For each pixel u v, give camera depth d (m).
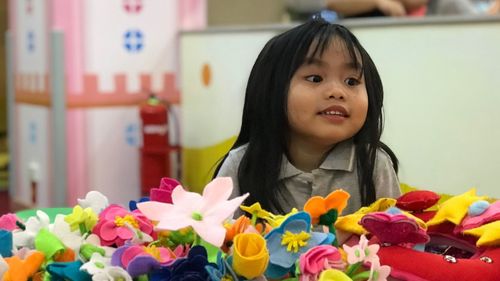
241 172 0.96
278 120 0.92
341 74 0.89
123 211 0.76
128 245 0.67
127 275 0.61
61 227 0.71
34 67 2.56
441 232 0.84
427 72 1.82
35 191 2.65
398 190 0.99
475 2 3.12
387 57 1.90
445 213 0.83
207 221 0.65
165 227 0.64
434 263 0.69
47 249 0.68
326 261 0.63
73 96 2.44
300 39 0.90
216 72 2.42
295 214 0.66
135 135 2.60
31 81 2.59
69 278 0.63
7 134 3.49
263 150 0.94
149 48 2.58
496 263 0.71
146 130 2.48
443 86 1.80
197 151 2.57
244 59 2.29
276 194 0.94
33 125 2.61
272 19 3.28
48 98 2.46
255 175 0.94
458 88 1.77
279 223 0.69
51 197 2.52
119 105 2.54
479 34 1.72
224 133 2.40
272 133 0.94
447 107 1.80
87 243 0.70
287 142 0.95
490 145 1.72
